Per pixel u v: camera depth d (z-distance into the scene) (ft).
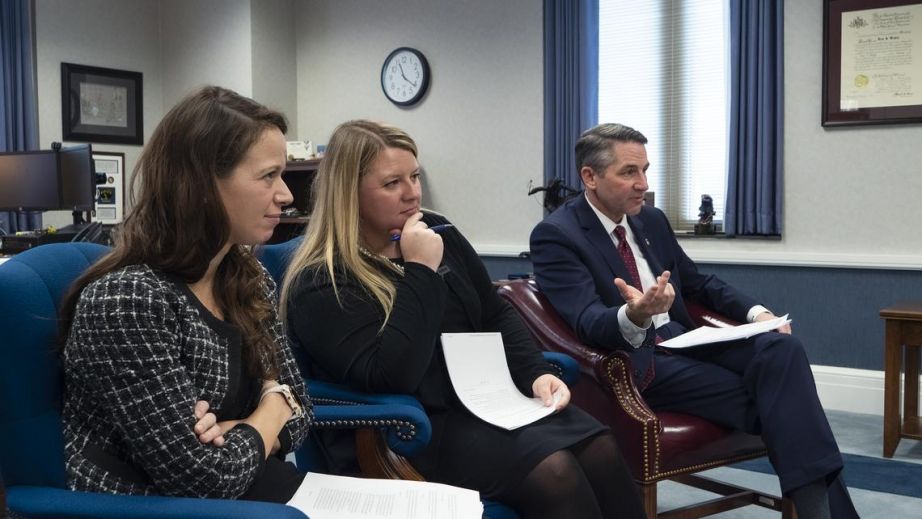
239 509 3.33
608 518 5.61
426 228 5.84
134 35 20.74
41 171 16.22
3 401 3.70
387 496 4.25
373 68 19.10
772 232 14.26
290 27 20.08
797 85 13.98
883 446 10.89
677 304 8.71
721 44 15.11
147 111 21.03
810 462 6.84
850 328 13.76
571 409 5.97
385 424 5.14
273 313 4.71
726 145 14.96
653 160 15.89
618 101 16.19
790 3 13.96
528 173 17.03
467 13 17.67
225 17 19.69
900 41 13.14
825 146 13.83
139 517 3.35
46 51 19.35
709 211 14.94
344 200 5.88
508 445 5.45
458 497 4.28
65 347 3.75
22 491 3.60
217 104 3.93
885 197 13.44
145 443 3.56
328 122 19.88
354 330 5.56
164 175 3.85
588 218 8.35
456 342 6.13
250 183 3.94
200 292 4.17
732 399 7.43
